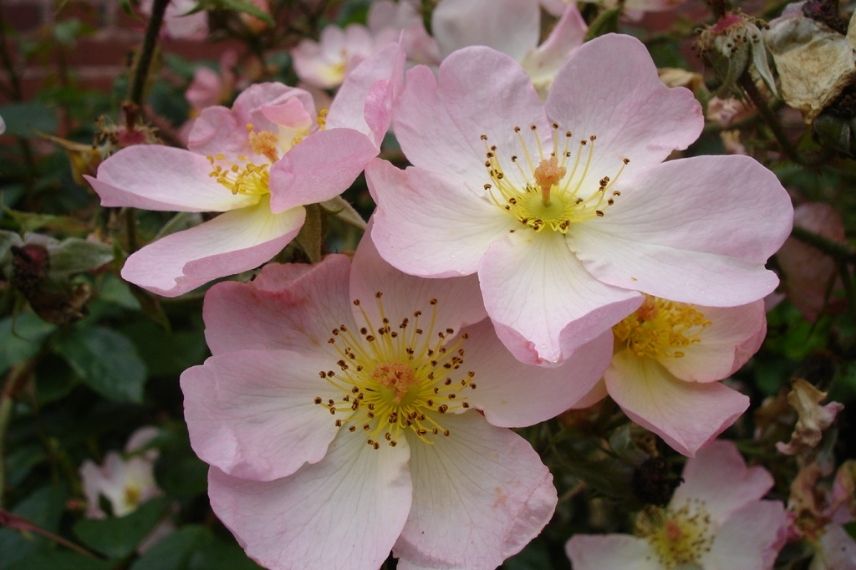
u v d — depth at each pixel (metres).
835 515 0.23
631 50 0.19
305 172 0.18
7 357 0.26
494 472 0.18
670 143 0.19
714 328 0.20
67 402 0.31
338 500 0.18
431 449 0.19
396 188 0.19
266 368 0.18
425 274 0.18
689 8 0.37
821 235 0.25
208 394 0.18
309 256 0.19
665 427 0.19
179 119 0.37
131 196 0.19
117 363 0.27
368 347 0.19
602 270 0.19
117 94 0.32
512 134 0.20
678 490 0.24
